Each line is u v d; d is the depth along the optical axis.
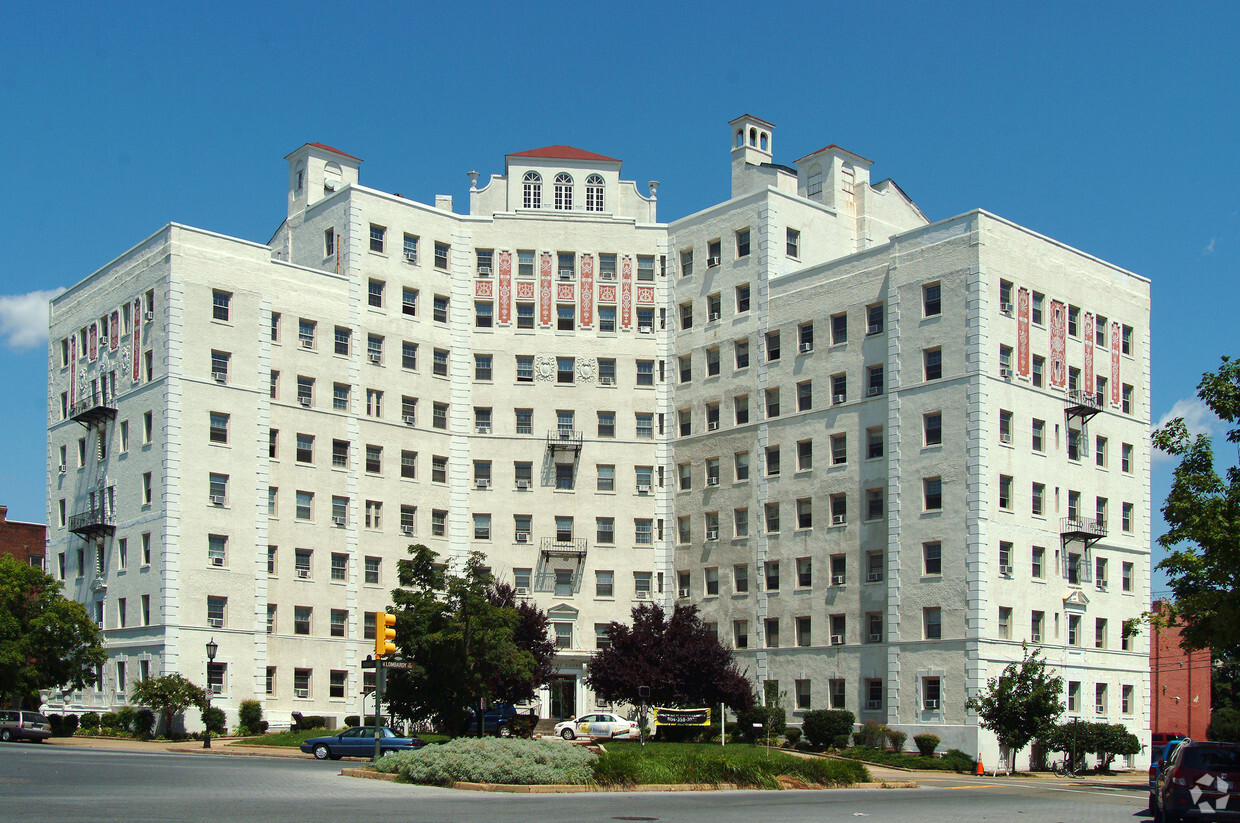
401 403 89.44
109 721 78.81
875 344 80.44
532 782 40.38
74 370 90.31
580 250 94.06
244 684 80.00
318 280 86.50
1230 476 48.47
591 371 93.06
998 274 76.19
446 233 92.94
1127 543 82.44
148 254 83.19
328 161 97.38
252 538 81.56
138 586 80.38
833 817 32.38
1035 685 67.69
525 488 91.75
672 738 75.88
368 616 86.06
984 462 73.88
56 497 90.56
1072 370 80.38
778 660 83.44
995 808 38.72
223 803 30.95
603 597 91.12
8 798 30.70
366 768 44.25
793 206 89.81
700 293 92.06
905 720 75.31
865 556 79.38
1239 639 47.31
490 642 61.91
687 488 91.50
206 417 80.75
